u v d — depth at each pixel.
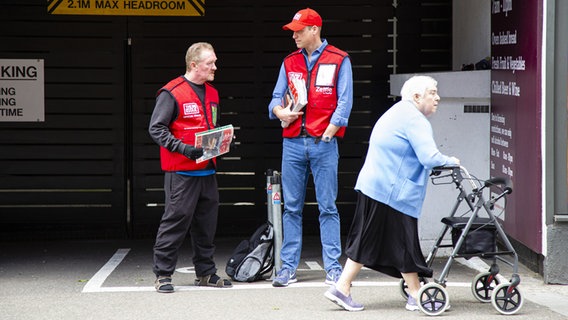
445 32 16.25
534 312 10.37
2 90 15.82
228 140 11.34
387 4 16.11
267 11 16.05
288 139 12.12
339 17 16.08
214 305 10.73
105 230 16.12
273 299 11.08
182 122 11.41
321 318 10.05
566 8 11.77
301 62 12.05
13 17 15.75
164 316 10.19
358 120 16.19
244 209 16.20
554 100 11.84
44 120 15.91
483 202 10.38
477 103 14.14
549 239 11.91
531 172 12.23
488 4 14.35
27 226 15.98
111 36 15.88
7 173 15.91
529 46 12.21
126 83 15.97
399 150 10.14
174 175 11.44
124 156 16.03
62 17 15.82
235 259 12.27
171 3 15.91
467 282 12.15
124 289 11.78
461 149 14.16
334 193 12.05
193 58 11.45
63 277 12.73
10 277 12.74
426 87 10.19
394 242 10.19
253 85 16.12
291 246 12.17
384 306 10.67
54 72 15.87
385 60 16.16
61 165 15.98
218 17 16.00
